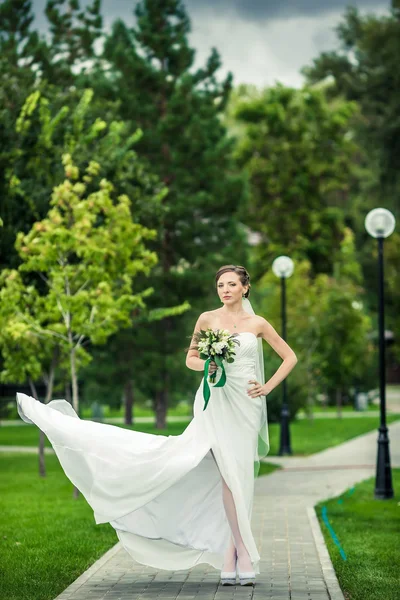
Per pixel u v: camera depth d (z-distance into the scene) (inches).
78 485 347.3
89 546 447.2
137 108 1488.7
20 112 778.8
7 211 750.5
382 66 2608.3
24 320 705.0
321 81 2755.9
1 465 963.3
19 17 1235.9
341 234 2507.4
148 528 350.0
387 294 2362.2
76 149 764.6
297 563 393.1
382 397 665.6
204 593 330.3
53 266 684.7
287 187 2444.6
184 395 1589.6
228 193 1510.8
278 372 355.9
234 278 362.9
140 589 339.6
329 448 1163.3
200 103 1533.0
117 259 697.0
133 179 839.1
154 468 340.8
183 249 1508.4
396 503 627.8
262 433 361.7
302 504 622.2
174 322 1523.1
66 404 366.3
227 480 340.8
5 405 1743.4
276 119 2420.0
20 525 523.2
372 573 371.9
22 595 327.3
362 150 2669.8
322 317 1758.1
